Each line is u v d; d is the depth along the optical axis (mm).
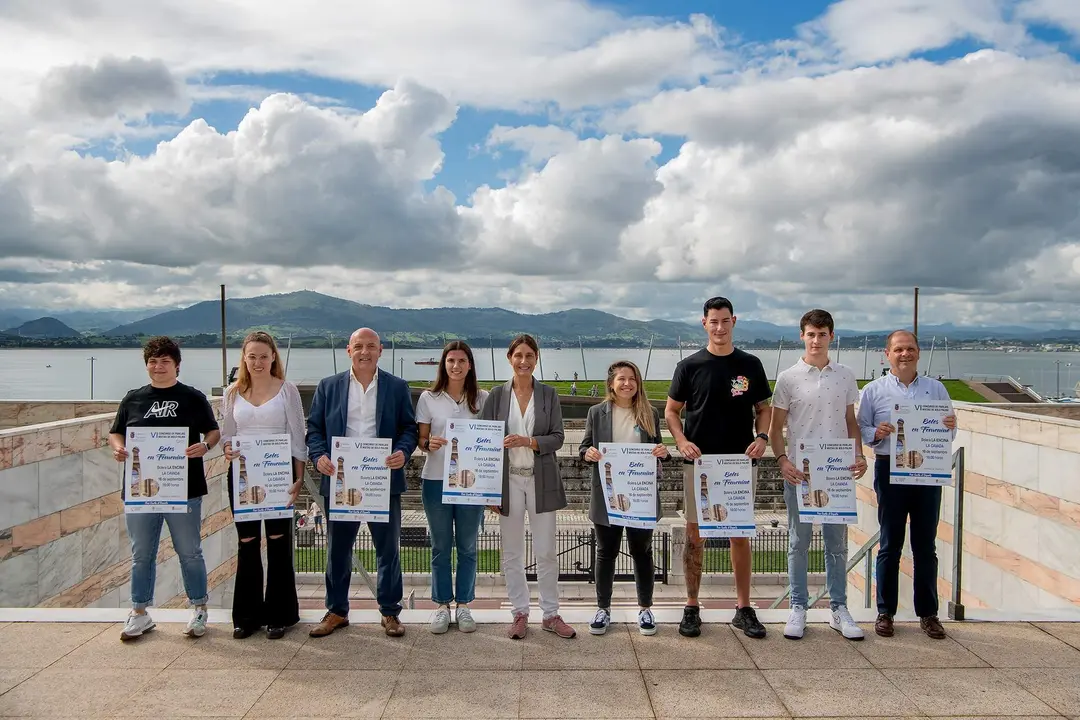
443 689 4285
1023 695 4191
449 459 5113
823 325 5238
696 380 5223
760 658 4719
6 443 7301
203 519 11133
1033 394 45281
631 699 4164
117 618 5336
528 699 4164
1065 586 8344
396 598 5191
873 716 3969
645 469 5133
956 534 5359
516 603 5152
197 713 3990
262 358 5121
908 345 5230
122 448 5016
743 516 5070
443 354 5418
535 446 5160
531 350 5273
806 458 5141
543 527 5207
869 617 5434
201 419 5176
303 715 3975
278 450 5070
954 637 5039
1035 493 8875
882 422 5176
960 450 5316
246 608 5047
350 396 5238
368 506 5020
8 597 7328
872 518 12367
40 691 4227
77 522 8383
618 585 19109
